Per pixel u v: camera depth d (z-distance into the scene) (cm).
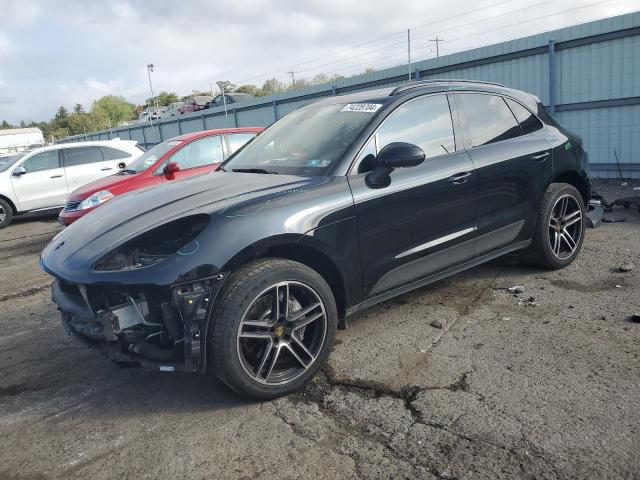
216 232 285
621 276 454
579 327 362
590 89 1022
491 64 1184
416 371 321
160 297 280
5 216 1150
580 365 311
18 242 970
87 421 299
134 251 289
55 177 1179
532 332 360
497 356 331
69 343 417
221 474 243
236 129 822
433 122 389
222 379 289
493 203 411
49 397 331
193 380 337
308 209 310
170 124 2791
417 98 386
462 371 316
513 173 422
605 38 978
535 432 252
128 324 280
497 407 276
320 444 259
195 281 276
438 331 375
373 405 289
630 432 247
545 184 452
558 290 432
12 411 316
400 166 333
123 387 335
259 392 296
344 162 340
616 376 296
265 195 312
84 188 810
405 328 384
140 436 279
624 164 1005
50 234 1027
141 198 355
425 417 273
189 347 276
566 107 1064
